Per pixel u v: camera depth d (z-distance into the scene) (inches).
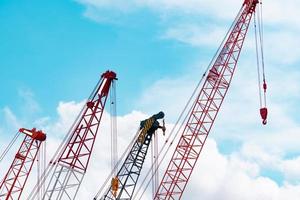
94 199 4763.8
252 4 4579.2
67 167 3937.0
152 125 4879.4
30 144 4702.3
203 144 4276.6
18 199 4658.0
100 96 4060.0
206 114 4345.5
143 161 4901.6
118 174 4881.9
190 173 4229.8
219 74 4436.5
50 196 3890.3
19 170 4675.2
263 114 4151.1
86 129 4001.0
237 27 4542.3
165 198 4224.9
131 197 4852.4
